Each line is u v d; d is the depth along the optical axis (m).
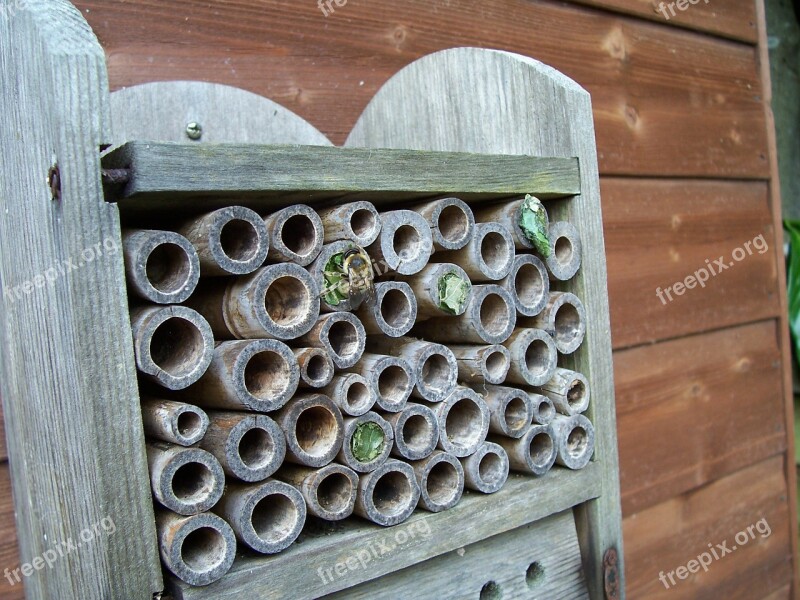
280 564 0.17
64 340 0.15
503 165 0.21
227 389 0.17
